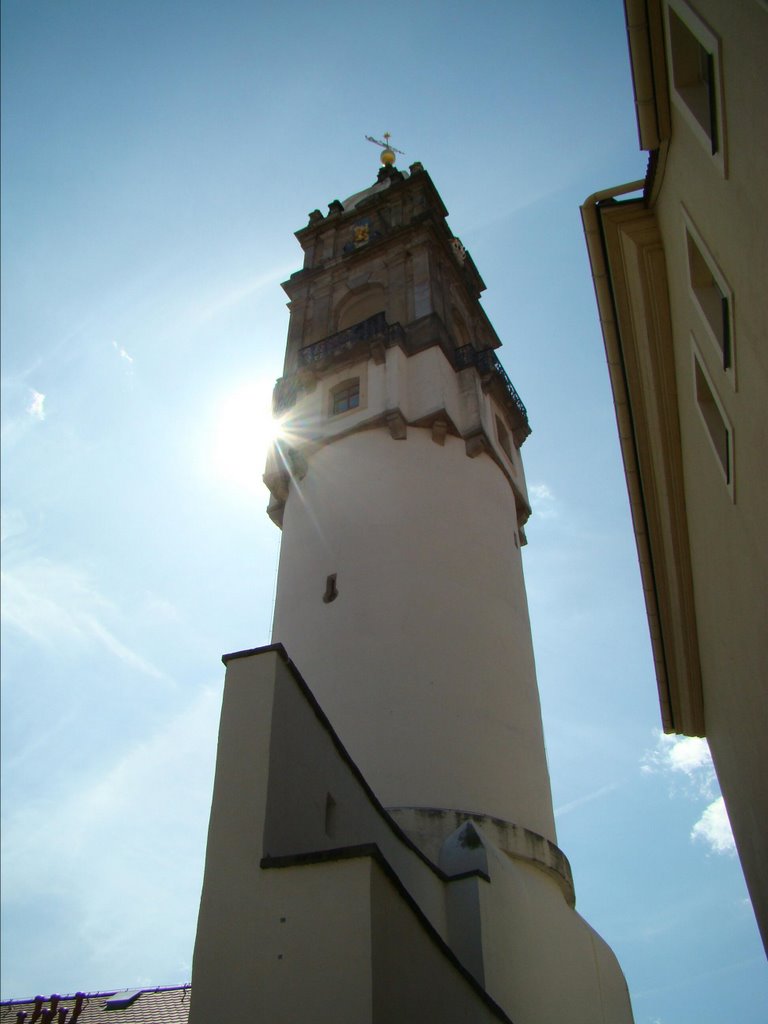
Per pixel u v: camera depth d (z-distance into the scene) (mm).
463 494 24828
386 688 20078
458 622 21719
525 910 17188
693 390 12570
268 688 11727
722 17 8570
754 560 10781
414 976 10344
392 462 24938
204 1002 9594
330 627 21719
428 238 32031
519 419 30547
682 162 11188
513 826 18703
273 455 27547
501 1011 12977
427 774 18766
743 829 16297
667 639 17734
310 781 12156
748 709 13328
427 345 27781
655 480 15375
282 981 9453
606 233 13266
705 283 11320
